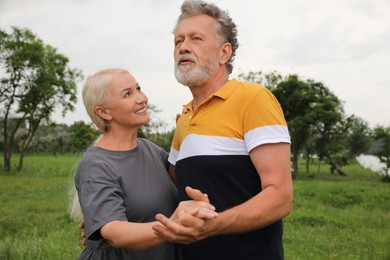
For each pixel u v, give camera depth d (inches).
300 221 440.8
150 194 106.4
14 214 458.3
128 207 103.3
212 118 104.5
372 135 1437.0
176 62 112.4
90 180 99.3
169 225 79.3
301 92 1305.4
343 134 1418.6
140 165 109.0
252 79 1365.7
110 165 102.8
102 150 106.0
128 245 87.8
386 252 314.2
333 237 373.7
